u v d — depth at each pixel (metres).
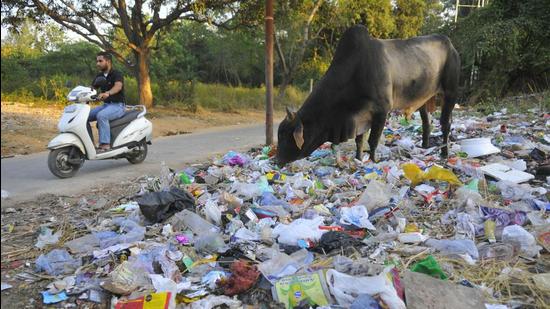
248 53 28.62
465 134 8.37
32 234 3.93
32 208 4.69
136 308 2.61
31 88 16.06
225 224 3.98
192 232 3.75
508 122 9.73
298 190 4.87
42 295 2.87
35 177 6.10
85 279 3.03
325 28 24.53
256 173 5.57
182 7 13.52
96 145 6.62
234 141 9.46
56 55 22.05
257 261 3.23
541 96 13.39
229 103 17.61
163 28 15.66
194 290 2.87
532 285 2.84
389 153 6.62
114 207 4.61
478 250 3.40
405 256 3.33
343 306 2.62
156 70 18.73
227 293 2.80
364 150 6.70
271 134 7.60
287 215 4.14
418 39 6.38
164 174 5.42
